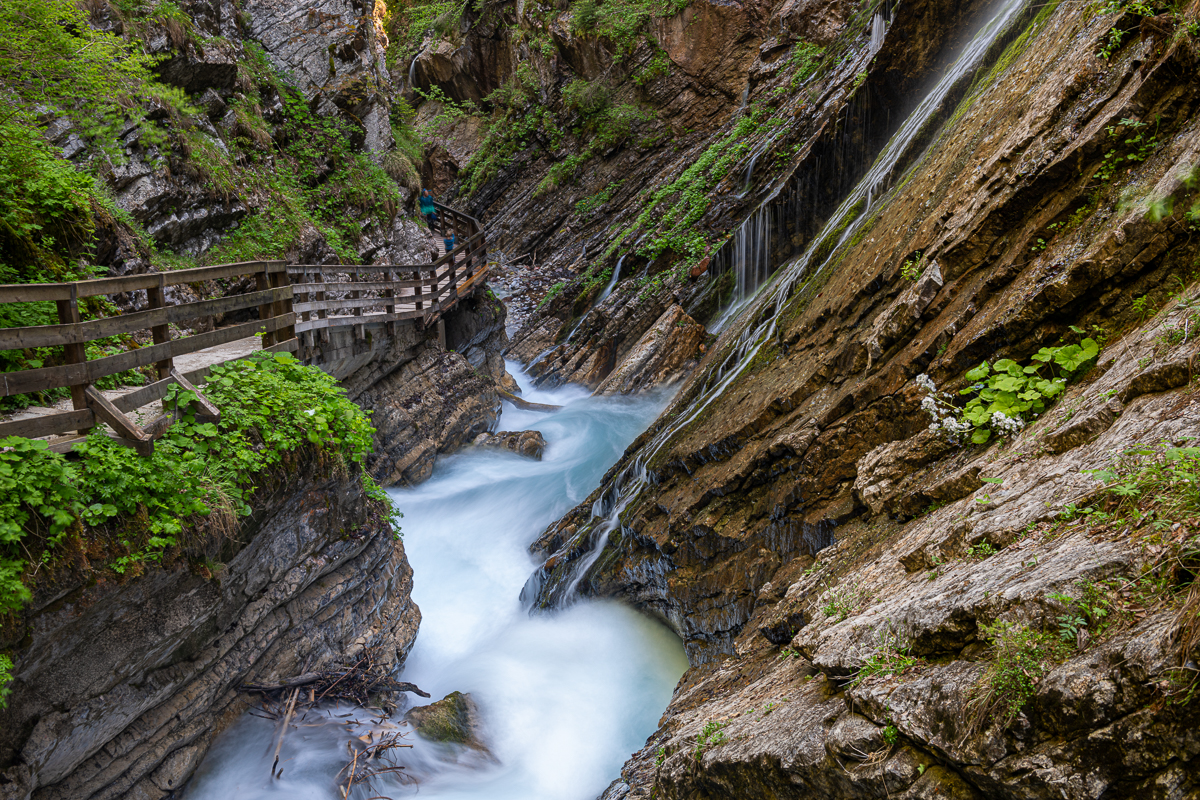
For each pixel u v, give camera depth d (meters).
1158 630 2.35
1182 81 4.61
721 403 8.86
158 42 12.24
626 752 6.98
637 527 8.53
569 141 29.08
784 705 4.16
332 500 6.88
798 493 6.50
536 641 8.76
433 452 13.06
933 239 6.45
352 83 17.20
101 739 4.88
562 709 7.55
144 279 5.70
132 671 4.95
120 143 10.51
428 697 7.58
